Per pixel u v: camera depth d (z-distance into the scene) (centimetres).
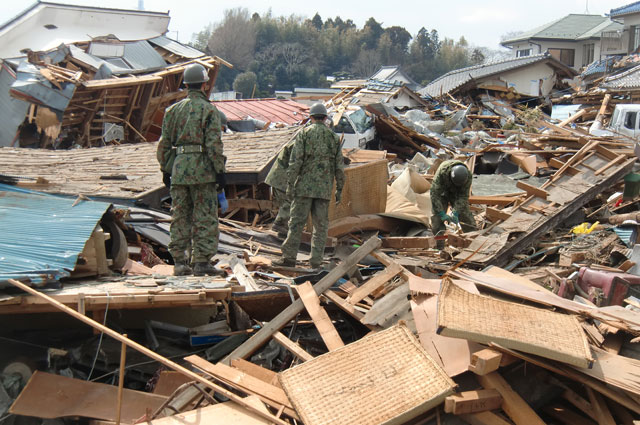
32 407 431
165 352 525
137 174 1148
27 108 1756
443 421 395
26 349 490
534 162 1557
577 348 418
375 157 1655
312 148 741
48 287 491
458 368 417
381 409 387
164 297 489
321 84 8400
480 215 1113
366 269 767
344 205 1040
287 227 972
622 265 775
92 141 1952
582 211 1060
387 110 2664
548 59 4609
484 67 4794
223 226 959
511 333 422
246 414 409
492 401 398
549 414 423
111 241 631
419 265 776
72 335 520
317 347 538
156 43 2509
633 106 2133
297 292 566
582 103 3406
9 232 552
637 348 457
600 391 402
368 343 446
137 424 398
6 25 2238
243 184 1181
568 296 681
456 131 2902
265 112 2883
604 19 6462
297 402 399
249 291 566
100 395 449
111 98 1950
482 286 531
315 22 11031
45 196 662
